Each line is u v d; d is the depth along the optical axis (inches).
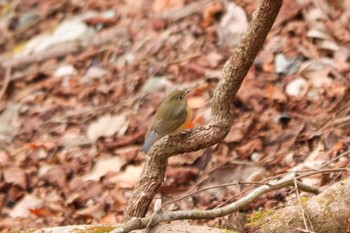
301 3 558.3
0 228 470.6
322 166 398.9
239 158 457.1
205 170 458.6
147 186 352.2
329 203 336.8
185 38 589.9
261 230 346.0
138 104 546.3
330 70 500.1
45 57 643.5
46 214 472.7
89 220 456.4
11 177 512.7
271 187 351.6
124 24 641.6
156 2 643.5
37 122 578.2
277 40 539.5
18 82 628.7
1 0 737.6
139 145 512.1
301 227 338.0
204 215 335.3
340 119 453.1
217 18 589.9
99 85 591.8
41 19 692.7
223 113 336.8
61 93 597.0
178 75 557.6
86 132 543.8
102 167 499.2
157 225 331.9
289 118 476.4
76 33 655.1
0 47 677.3
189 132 340.8
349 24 531.2
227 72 330.6
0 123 589.9
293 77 508.4
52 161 524.7
